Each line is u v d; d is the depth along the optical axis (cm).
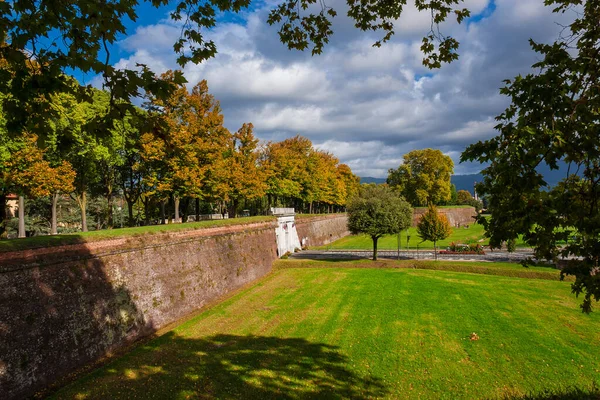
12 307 1127
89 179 2839
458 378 1158
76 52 444
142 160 2627
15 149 1845
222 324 1744
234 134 3609
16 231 3459
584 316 1711
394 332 1559
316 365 1260
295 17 789
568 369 1192
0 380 1063
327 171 6359
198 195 2825
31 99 464
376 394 1070
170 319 1833
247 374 1195
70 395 1073
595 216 460
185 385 1126
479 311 1805
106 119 453
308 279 2683
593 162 477
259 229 3195
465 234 5747
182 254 2047
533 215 475
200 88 2848
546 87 451
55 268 1293
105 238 1544
